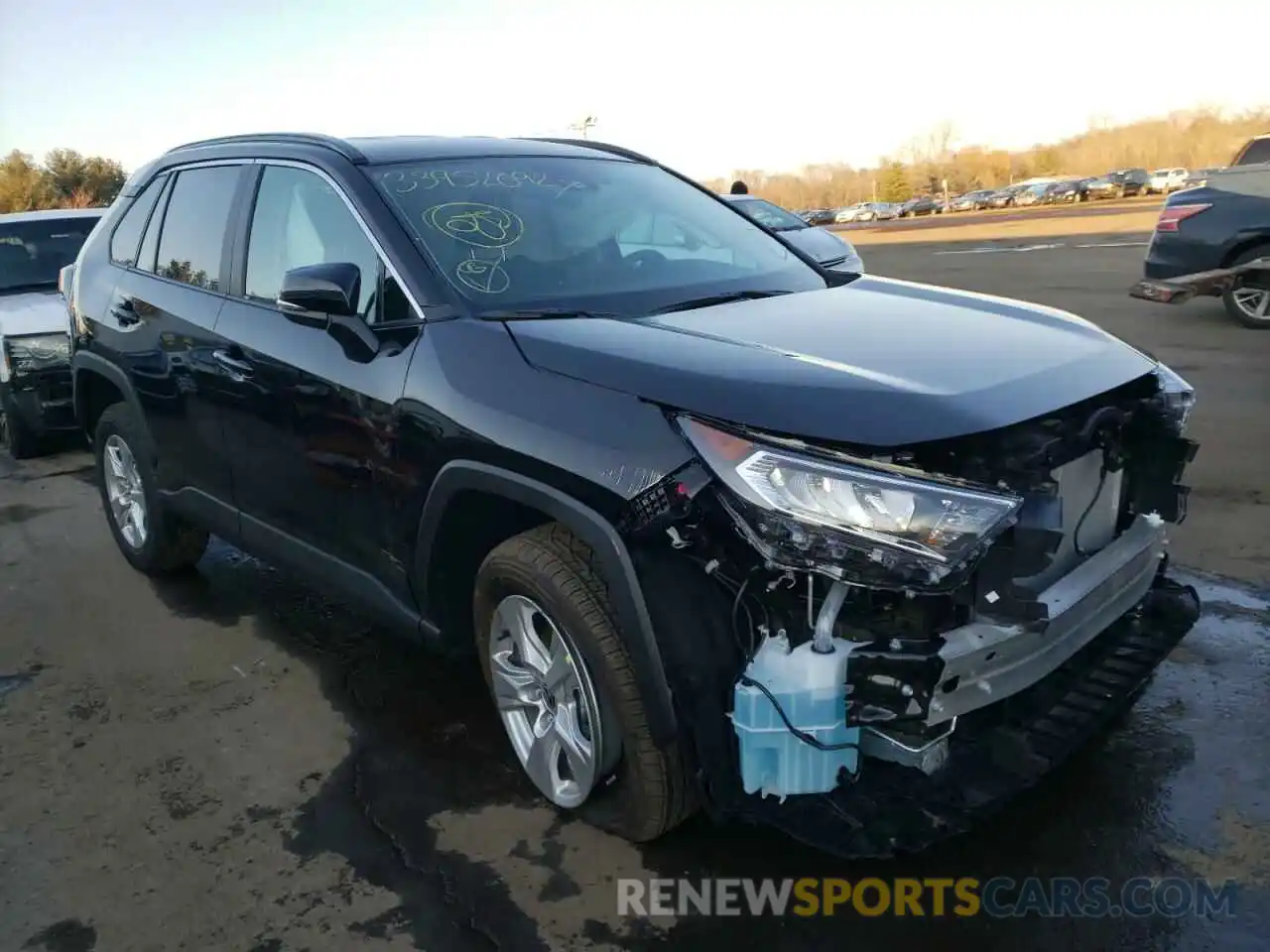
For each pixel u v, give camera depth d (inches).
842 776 90.5
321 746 135.4
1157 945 94.8
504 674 116.2
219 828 118.9
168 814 122.1
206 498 162.9
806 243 405.7
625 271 132.7
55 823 121.3
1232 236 384.2
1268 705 131.8
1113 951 94.4
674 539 91.5
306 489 135.7
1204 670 140.8
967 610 90.7
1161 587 121.0
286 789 126.0
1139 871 104.1
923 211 2773.1
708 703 92.4
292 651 164.2
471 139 154.0
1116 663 110.0
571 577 101.8
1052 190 2568.9
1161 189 2427.4
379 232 126.3
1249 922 96.7
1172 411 113.4
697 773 96.1
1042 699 101.9
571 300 122.9
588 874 107.8
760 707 88.4
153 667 160.6
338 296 116.3
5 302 306.7
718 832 112.6
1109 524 112.2
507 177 143.3
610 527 94.1
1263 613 157.0
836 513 84.1
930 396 92.8
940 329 113.7
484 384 107.7
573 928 100.4
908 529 83.7
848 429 88.0
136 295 171.8
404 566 121.8
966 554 84.2
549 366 104.3
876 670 85.9
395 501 119.0
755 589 89.7
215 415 151.3
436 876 108.8
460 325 115.0
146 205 179.0
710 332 110.5
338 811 120.9
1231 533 188.4
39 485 275.6
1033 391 97.6
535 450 100.1
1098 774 119.3
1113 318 432.8
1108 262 716.0
